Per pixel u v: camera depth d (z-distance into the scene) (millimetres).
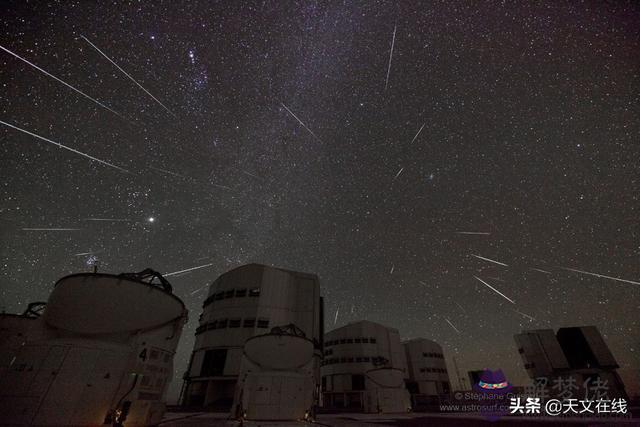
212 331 43812
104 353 13141
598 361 35625
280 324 44688
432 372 72875
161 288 16172
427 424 20797
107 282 14562
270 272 49469
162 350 15500
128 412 13086
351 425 19594
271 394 22094
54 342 12852
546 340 38844
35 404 11484
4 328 19375
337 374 62562
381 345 66438
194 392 41188
